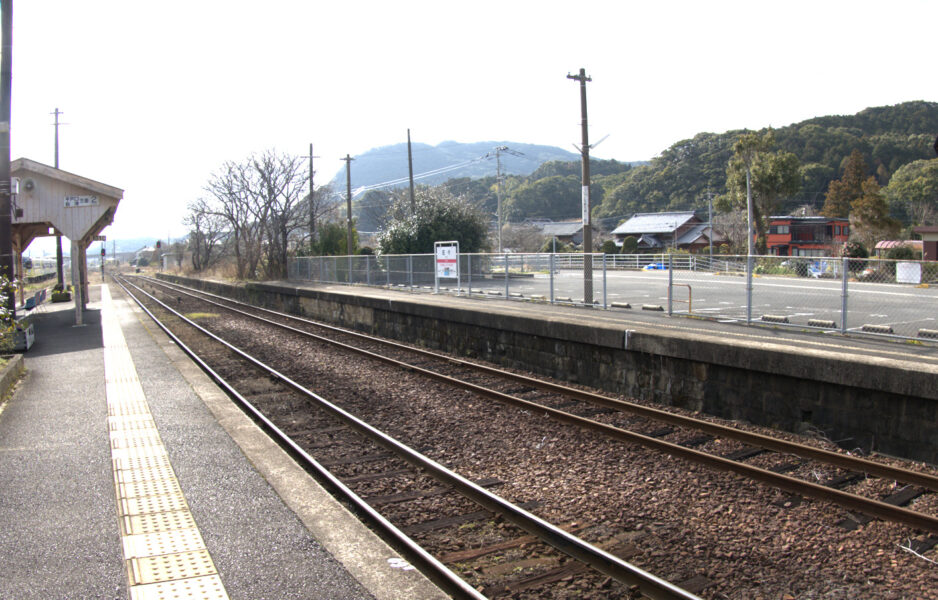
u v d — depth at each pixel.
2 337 12.12
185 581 3.75
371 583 3.71
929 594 3.85
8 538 4.36
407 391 9.84
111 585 3.71
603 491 5.60
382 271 26.83
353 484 5.92
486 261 22.36
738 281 20.33
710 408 8.49
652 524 4.92
